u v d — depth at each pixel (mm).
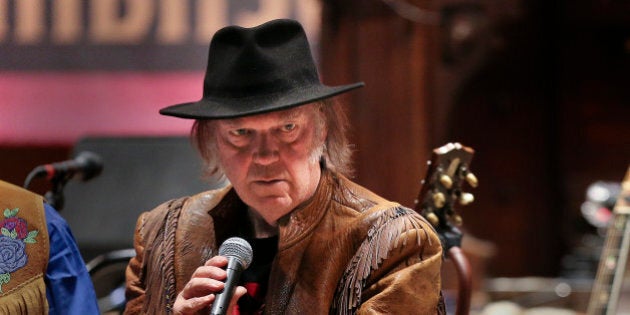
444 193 8492
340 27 16250
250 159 6875
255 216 7559
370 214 7082
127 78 22000
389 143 16281
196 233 7547
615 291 10953
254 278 7352
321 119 7137
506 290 16172
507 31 22359
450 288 14664
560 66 23672
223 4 21516
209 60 7098
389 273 6906
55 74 22031
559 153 23734
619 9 22969
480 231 23062
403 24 16375
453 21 18922
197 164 11562
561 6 23281
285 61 6906
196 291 6598
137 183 11617
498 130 23094
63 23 21953
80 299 8219
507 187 23094
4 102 21938
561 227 23375
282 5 21156
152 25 21844
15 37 21953
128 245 11430
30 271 8062
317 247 7082
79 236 11508
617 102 23781
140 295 7668
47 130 21859
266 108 6656
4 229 8094
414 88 16422
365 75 16281
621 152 23750
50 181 9891
